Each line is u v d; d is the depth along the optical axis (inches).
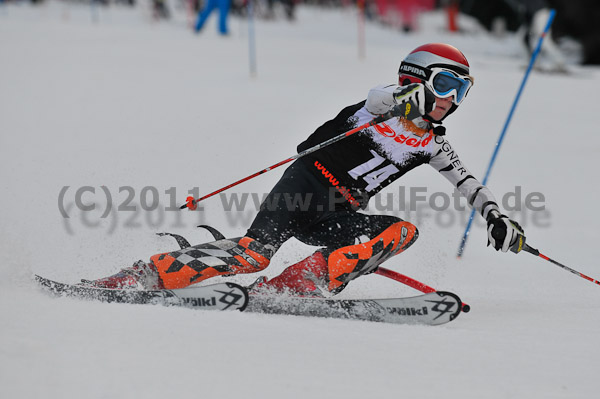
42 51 2269.9
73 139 1159.6
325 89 1814.7
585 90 2220.7
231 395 312.3
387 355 384.8
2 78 1802.4
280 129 1285.7
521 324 471.5
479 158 1258.0
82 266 570.3
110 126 1280.8
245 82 1872.5
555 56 2682.1
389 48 3024.1
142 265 474.6
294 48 2664.9
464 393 335.6
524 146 1384.1
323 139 511.5
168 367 337.4
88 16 3732.8
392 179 507.8
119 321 403.5
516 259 705.6
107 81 1806.1
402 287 585.9
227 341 384.2
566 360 394.0
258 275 585.3
